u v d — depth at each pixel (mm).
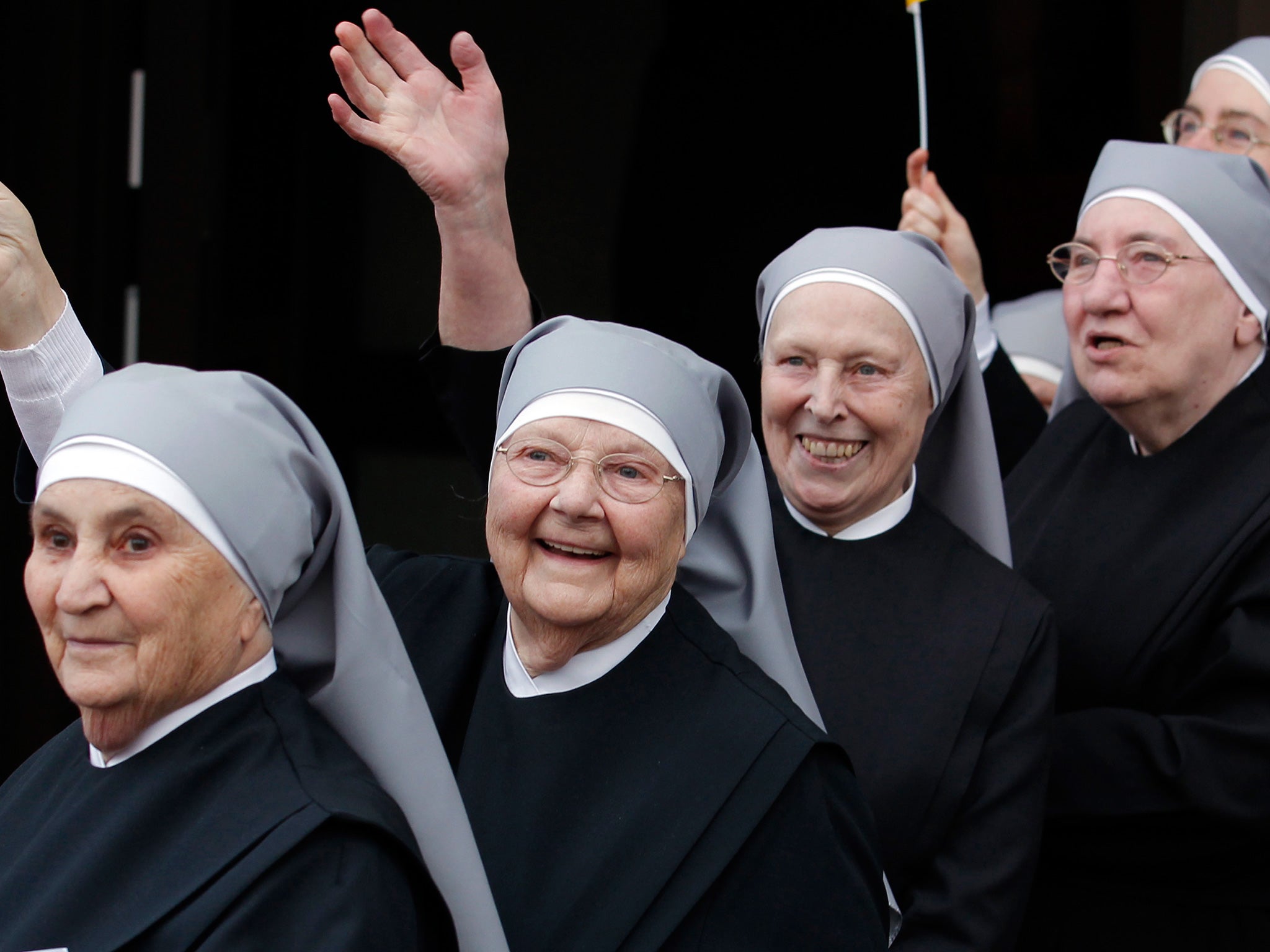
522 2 12469
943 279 7621
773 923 5656
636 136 12500
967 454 8117
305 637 5625
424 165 7004
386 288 12500
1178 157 8180
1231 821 7273
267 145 12375
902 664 7242
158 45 12203
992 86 12523
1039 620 7293
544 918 5641
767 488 7695
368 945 4816
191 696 5145
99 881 4867
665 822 5723
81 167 11961
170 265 12336
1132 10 12344
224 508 5031
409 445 12555
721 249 12547
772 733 5898
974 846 6930
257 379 5492
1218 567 7750
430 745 5562
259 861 4801
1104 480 8547
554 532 5879
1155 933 7633
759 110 12453
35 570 5047
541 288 12688
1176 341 7996
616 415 5879
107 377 5301
